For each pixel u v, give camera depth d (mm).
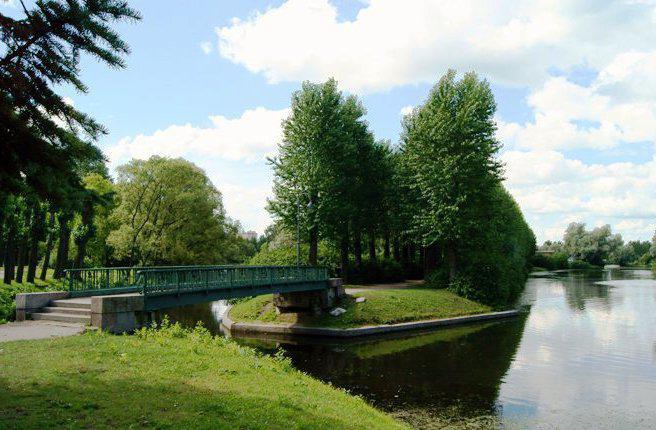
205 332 17078
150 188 51969
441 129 42062
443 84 45281
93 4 6512
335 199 42344
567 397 17766
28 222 34969
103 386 9531
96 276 21172
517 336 30188
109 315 15672
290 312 33625
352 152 44406
